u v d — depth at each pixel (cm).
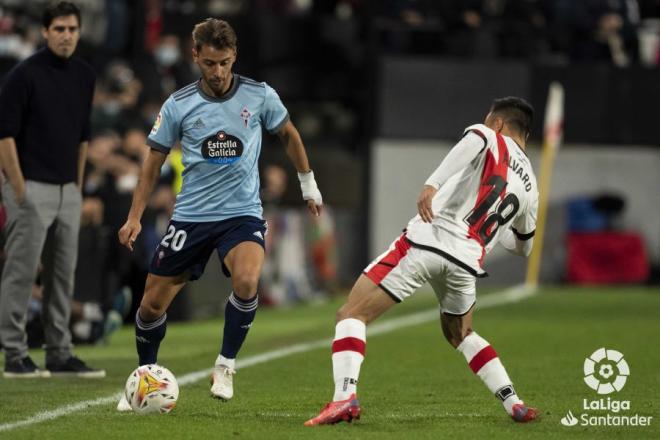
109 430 2375
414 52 7631
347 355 2389
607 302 6172
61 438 2292
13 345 3284
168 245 2609
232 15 7450
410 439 2278
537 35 7812
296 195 6588
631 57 7944
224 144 2578
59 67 3253
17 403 2767
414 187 7512
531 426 2464
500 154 2430
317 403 2783
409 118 7506
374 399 2875
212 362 3669
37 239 3234
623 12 7919
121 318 4297
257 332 4841
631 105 7675
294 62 7556
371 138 7500
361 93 7625
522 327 4831
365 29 7600
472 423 2494
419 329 4766
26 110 3216
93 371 3312
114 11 6850
